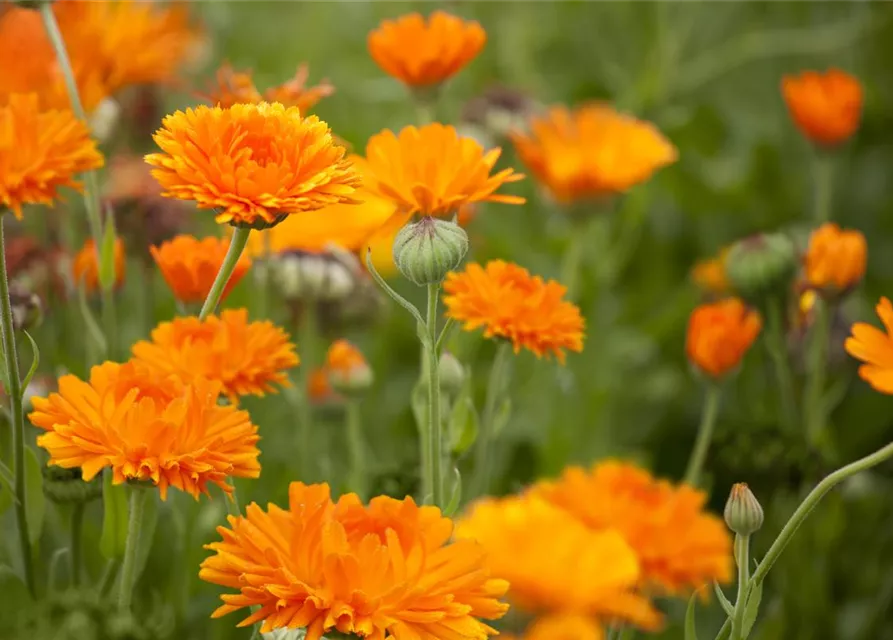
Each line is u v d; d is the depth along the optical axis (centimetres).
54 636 88
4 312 93
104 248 105
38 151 92
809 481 114
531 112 155
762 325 126
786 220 171
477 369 139
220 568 86
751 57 202
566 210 129
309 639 85
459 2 195
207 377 95
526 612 86
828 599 115
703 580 100
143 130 136
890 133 182
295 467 115
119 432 88
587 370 137
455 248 92
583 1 198
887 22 193
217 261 99
